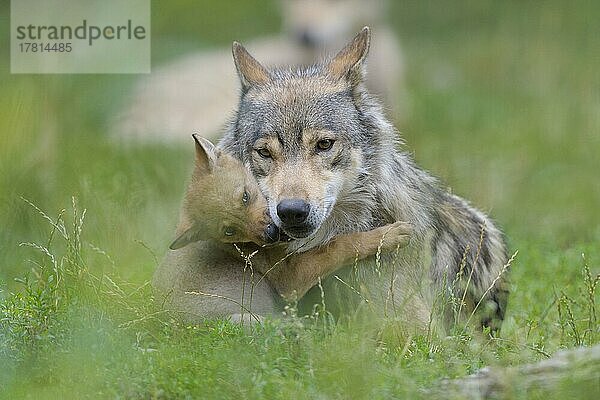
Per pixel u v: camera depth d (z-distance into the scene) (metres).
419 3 33.09
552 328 10.20
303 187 10.16
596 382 7.38
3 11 25.86
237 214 10.05
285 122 10.54
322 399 7.66
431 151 19.62
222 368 8.19
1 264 12.39
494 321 11.05
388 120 11.42
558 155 20.00
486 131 21.98
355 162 10.69
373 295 10.53
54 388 8.31
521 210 16.70
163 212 14.02
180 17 31.08
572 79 26.41
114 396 7.98
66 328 9.04
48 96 17.94
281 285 10.30
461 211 12.03
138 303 10.06
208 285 10.17
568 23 30.56
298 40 25.20
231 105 22.17
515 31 30.81
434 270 11.23
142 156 17.77
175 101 22.50
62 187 14.23
